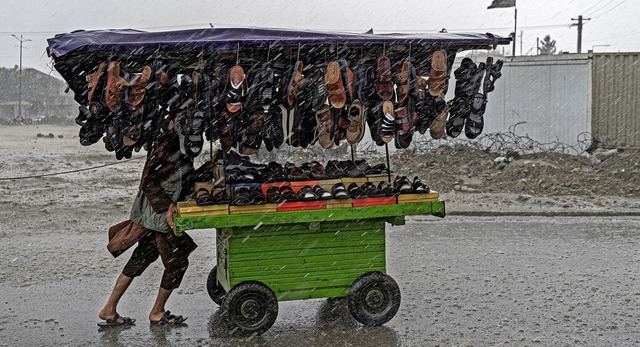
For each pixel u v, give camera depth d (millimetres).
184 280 8172
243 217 5816
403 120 6434
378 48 6609
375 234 6293
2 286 7836
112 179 18031
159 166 6008
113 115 5898
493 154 19156
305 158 16844
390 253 9680
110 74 5672
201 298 7398
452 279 8188
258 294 5984
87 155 25156
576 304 7164
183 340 5988
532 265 8961
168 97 5961
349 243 6230
